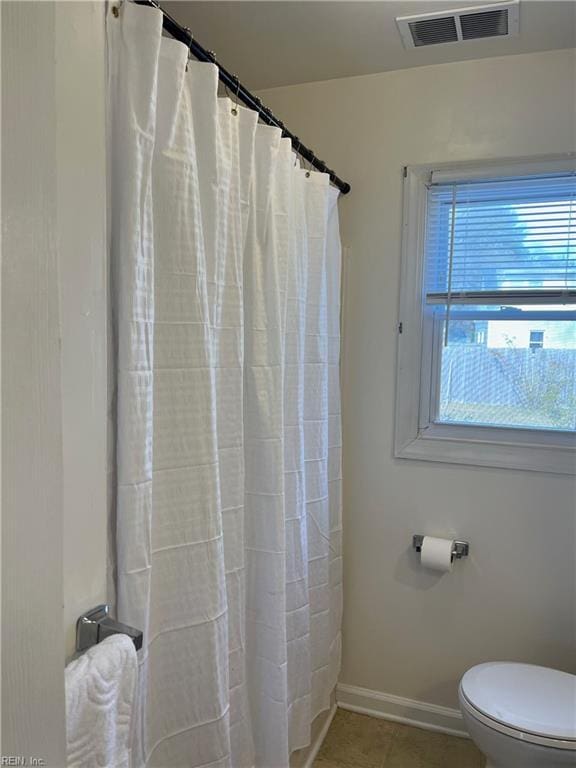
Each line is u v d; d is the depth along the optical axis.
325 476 1.87
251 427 1.44
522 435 1.97
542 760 1.45
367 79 2.06
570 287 1.89
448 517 2.06
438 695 2.11
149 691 1.06
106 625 0.85
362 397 2.14
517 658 2.01
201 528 1.13
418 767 1.92
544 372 1.95
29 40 0.47
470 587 2.05
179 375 1.08
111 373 0.94
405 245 2.04
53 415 0.50
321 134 2.13
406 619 2.14
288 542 1.65
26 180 0.47
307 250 1.74
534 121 1.88
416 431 2.09
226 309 1.25
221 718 1.18
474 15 1.65
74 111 0.80
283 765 1.51
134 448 0.96
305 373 1.78
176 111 1.02
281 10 1.63
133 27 0.92
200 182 1.13
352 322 2.14
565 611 1.94
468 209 1.99
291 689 1.69
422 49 1.86
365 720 2.17
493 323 2.00
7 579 0.46
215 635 1.16
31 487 0.48
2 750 0.45
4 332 0.45
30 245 0.47
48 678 0.50
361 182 2.09
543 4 1.58
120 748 0.80
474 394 2.04
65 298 0.79
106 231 0.89
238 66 1.99
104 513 0.89
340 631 2.17
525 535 1.97
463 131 1.96
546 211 1.91
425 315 2.06
